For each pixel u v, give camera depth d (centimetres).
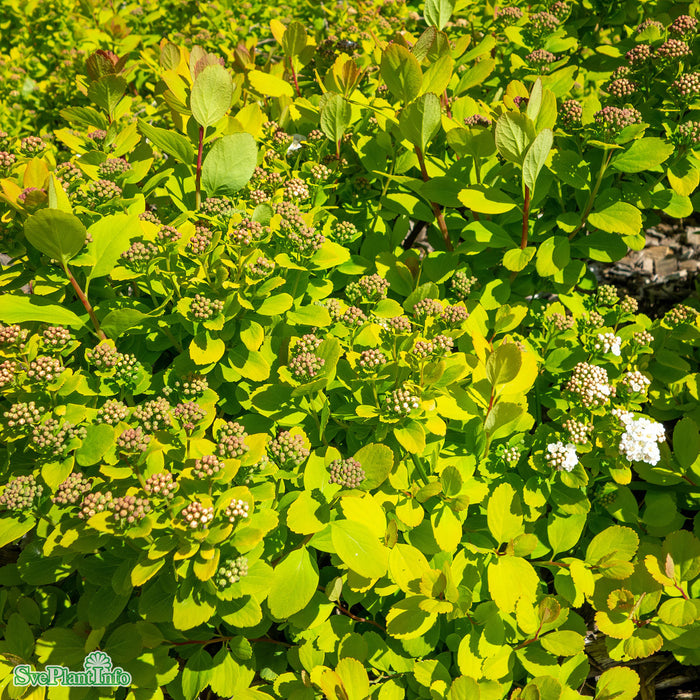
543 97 238
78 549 182
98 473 216
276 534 206
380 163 290
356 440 236
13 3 449
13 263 255
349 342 237
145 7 488
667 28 324
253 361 224
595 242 279
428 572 199
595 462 239
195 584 184
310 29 461
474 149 265
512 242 269
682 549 220
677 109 280
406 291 272
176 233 212
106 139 268
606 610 212
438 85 259
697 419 262
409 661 214
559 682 192
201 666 208
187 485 183
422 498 205
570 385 235
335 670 194
